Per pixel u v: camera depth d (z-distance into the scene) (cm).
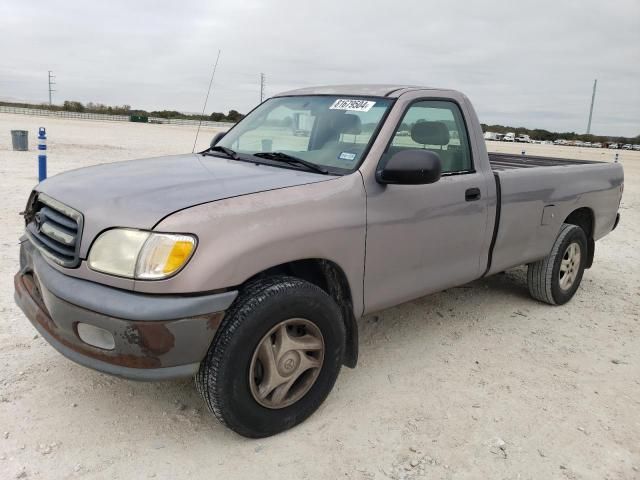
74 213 281
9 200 877
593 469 293
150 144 2638
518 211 454
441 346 435
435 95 396
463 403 351
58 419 307
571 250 534
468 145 415
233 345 271
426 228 370
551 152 4394
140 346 253
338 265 319
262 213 282
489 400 356
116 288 259
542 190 477
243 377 279
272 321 283
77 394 332
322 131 376
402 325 473
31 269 321
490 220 426
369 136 351
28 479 259
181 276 255
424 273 381
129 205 273
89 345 269
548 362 417
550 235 503
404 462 291
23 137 1762
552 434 322
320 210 305
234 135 434
